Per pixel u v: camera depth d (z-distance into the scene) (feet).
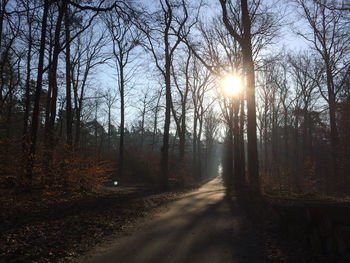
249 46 50.98
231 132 105.50
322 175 67.31
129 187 76.38
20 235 21.62
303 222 22.29
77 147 44.68
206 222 30.99
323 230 18.86
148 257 18.57
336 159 59.06
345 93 60.80
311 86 107.24
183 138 108.68
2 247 18.69
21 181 36.70
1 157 33.71
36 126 41.57
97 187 51.57
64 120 130.21
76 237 23.03
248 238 23.77
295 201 34.14
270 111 150.71
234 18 66.69
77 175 42.68
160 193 64.03
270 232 25.62
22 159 35.94
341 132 55.67
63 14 53.01
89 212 32.91
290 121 137.69
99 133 183.62
